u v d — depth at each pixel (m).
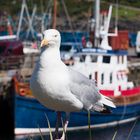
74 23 53.12
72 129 31.64
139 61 49.50
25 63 39.84
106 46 31.56
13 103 30.52
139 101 34.22
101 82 31.02
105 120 32.44
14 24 60.78
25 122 30.34
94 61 30.83
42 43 8.49
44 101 8.41
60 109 8.56
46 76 8.24
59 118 8.74
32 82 8.38
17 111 30.28
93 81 9.47
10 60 40.28
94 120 32.09
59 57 8.50
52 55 8.43
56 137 8.67
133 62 48.06
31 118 30.28
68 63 30.92
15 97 30.20
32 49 47.94
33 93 8.45
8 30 56.69
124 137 30.12
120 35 31.81
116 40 31.66
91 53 30.66
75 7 58.62
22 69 36.50
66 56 32.69
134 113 34.06
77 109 8.76
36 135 29.73
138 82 39.53
